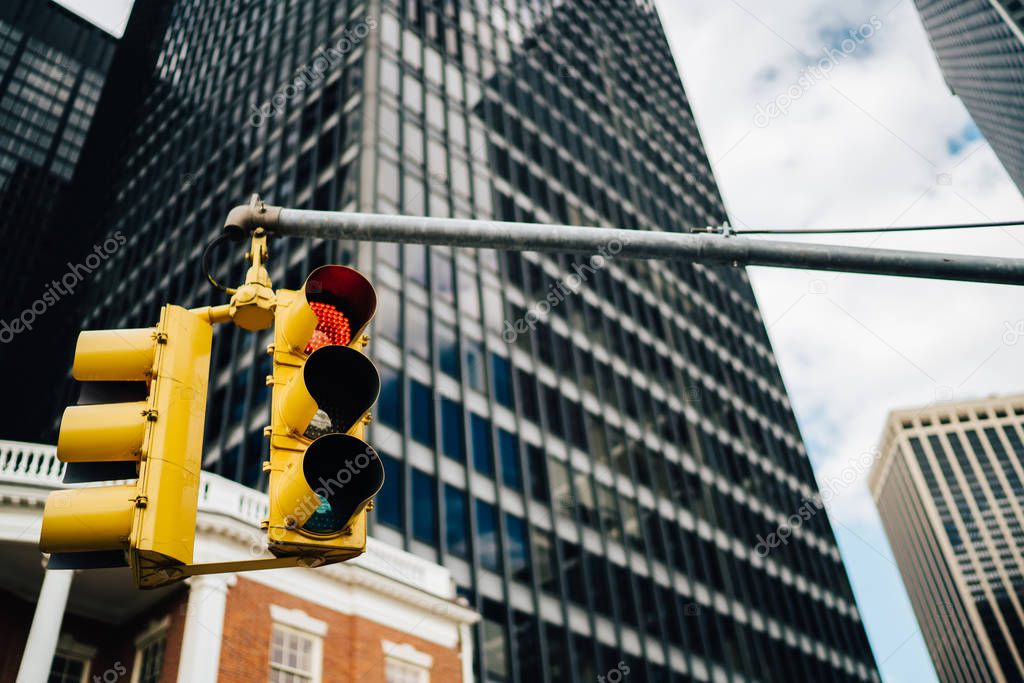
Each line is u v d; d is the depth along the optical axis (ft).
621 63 297.53
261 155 191.11
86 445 14.56
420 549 115.55
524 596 127.13
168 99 276.21
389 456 119.96
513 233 17.49
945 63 623.36
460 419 137.18
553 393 163.84
